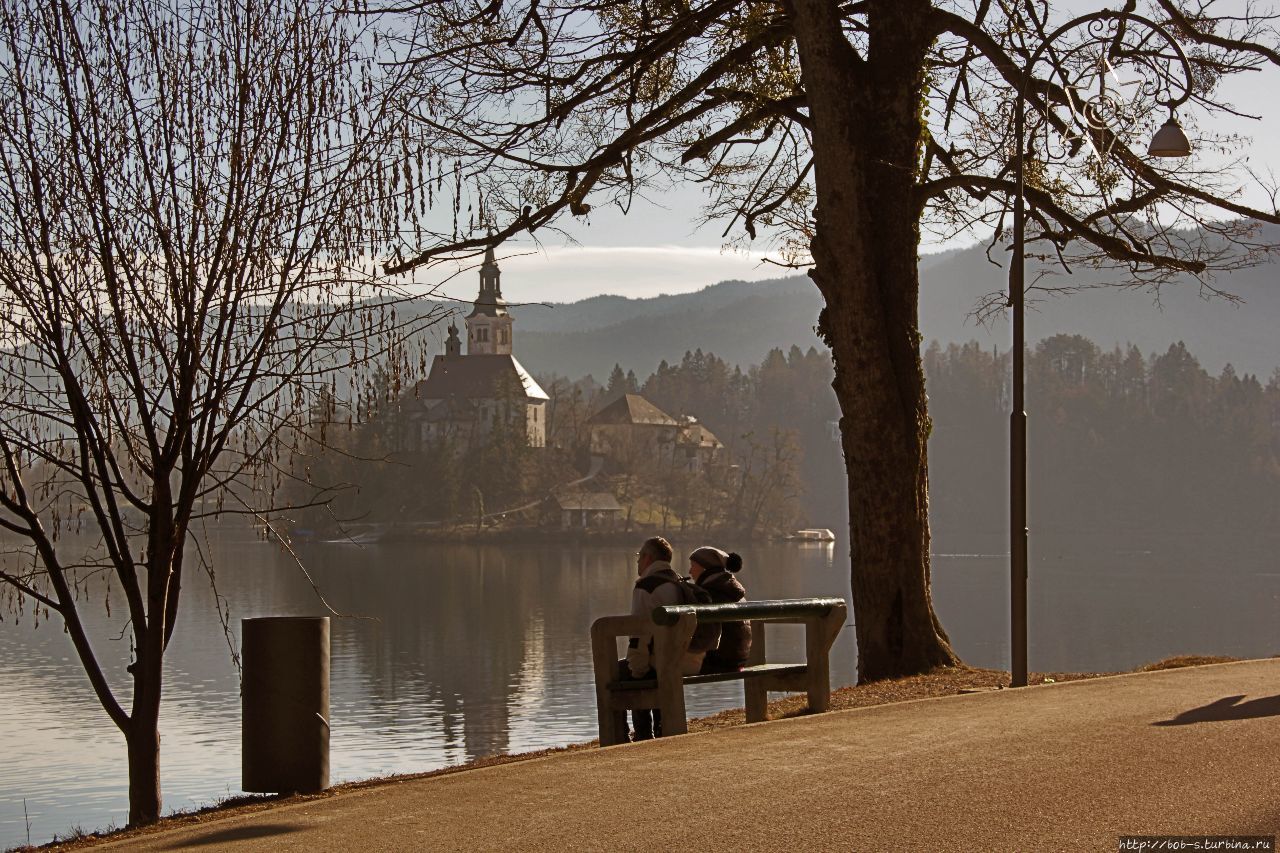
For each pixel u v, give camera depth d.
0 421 11.18
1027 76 15.62
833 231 17.05
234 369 11.18
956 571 143.12
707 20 17.69
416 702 47.91
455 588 109.88
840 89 16.91
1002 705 11.30
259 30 11.44
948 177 17.77
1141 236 19.39
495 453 192.75
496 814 7.67
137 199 11.05
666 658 11.22
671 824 7.26
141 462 11.41
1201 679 12.74
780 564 156.25
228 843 7.33
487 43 16.61
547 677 55.78
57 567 11.49
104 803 26.61
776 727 10.41
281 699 10.39
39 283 10.86
